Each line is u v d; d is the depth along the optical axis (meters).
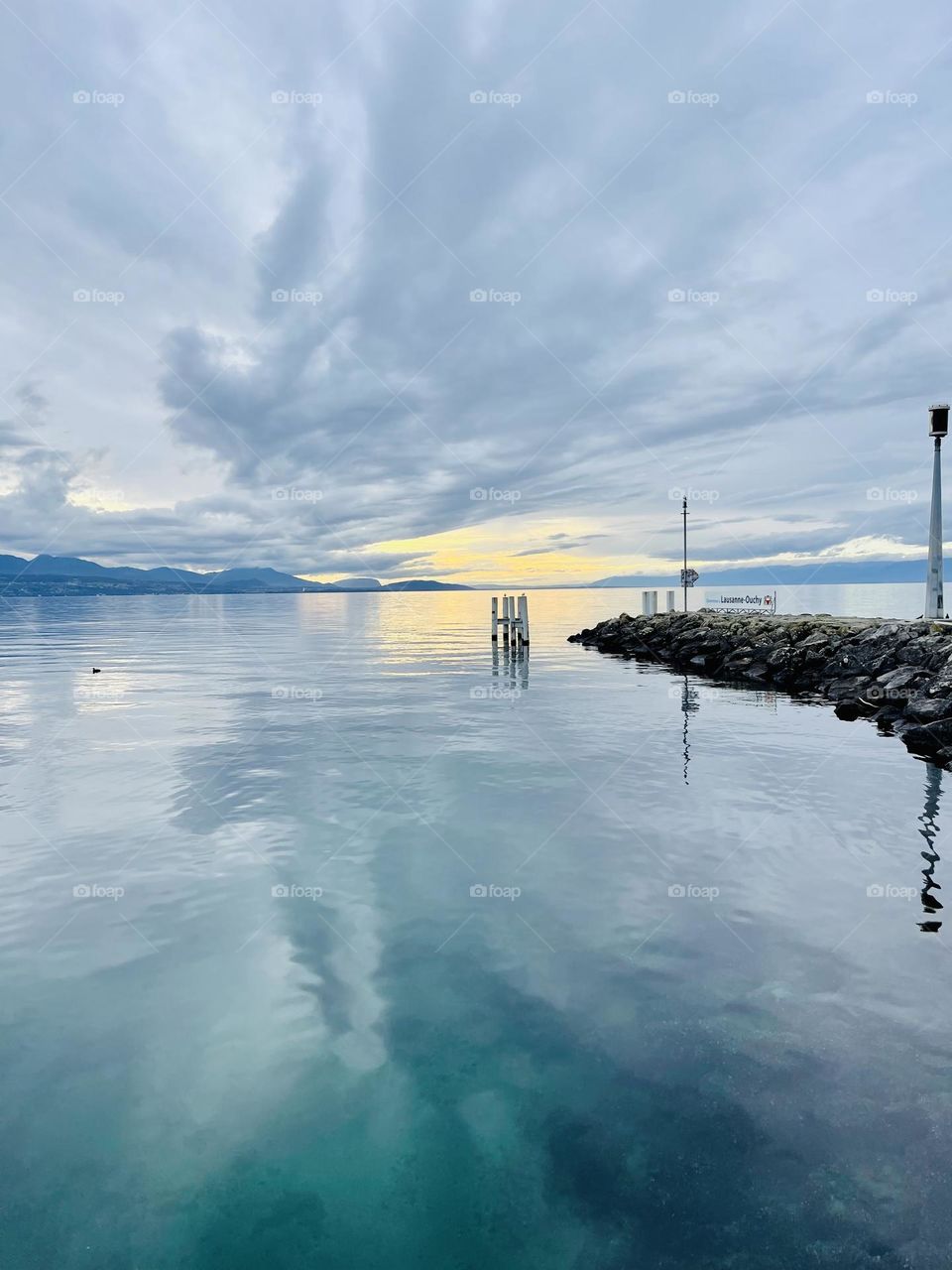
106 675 24.92
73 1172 3.75
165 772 11.44
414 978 5.52
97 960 5.78
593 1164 3.74
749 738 14.10
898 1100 4.10
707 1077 4.36
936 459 21.69
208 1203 3.56
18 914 6.56
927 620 21.19
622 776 11.20
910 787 10.52
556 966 5.66
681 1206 3.48
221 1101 4.23
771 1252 3.22
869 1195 3.50
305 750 13.02
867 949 5.84
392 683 22.98
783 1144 3.82
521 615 36.25
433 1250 3.29
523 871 7.52
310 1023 4.97
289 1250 3.30
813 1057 4.50
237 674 25.33
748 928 6.23
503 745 13.45
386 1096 4.26
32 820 9.11
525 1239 3.34
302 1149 3.89
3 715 16.55
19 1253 3.30
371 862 7.76
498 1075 4.43
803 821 9.02
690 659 29.17
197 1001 5.22
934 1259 3.16
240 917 6.53
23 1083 4.38
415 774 11.34
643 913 6.54
